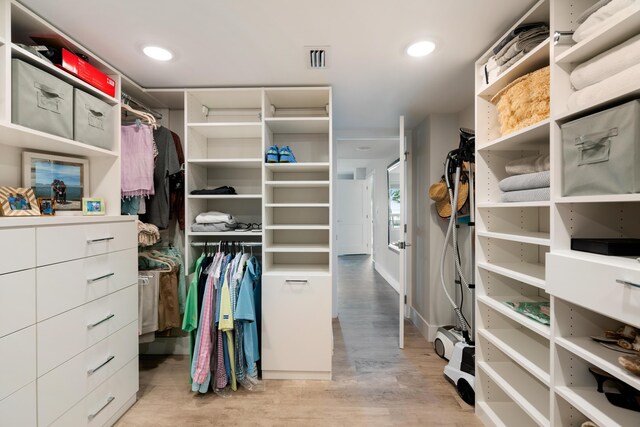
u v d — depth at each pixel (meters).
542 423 1.21
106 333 1.55
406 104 2.50
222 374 1.88
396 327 3.04
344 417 1.68
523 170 1.48
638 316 0.82
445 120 2.73
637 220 1.17
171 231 2.47
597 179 0.99
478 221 1.67
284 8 1.30
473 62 1.78
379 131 3.29
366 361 2.32
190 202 2.24
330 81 2.06
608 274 0.91
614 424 0.95
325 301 2.06
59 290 1.28
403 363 2.29
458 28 1.46
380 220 5.60
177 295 2.26
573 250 1.15
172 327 2.24
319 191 2.58
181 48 1.64
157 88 2.17
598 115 0.98
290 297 2.06
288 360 2.06
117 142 1.84
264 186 2.13
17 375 1.11
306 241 2.61
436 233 2.74
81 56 1.67
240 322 1.94
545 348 1.45
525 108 1.34
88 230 1.44
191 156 2.26
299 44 1.60
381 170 5.53
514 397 1.38
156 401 1.82
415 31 1.48
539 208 1.68
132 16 1.36
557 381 1.16
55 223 1.26
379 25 1.43
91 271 1.46
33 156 1.52
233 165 2.39
